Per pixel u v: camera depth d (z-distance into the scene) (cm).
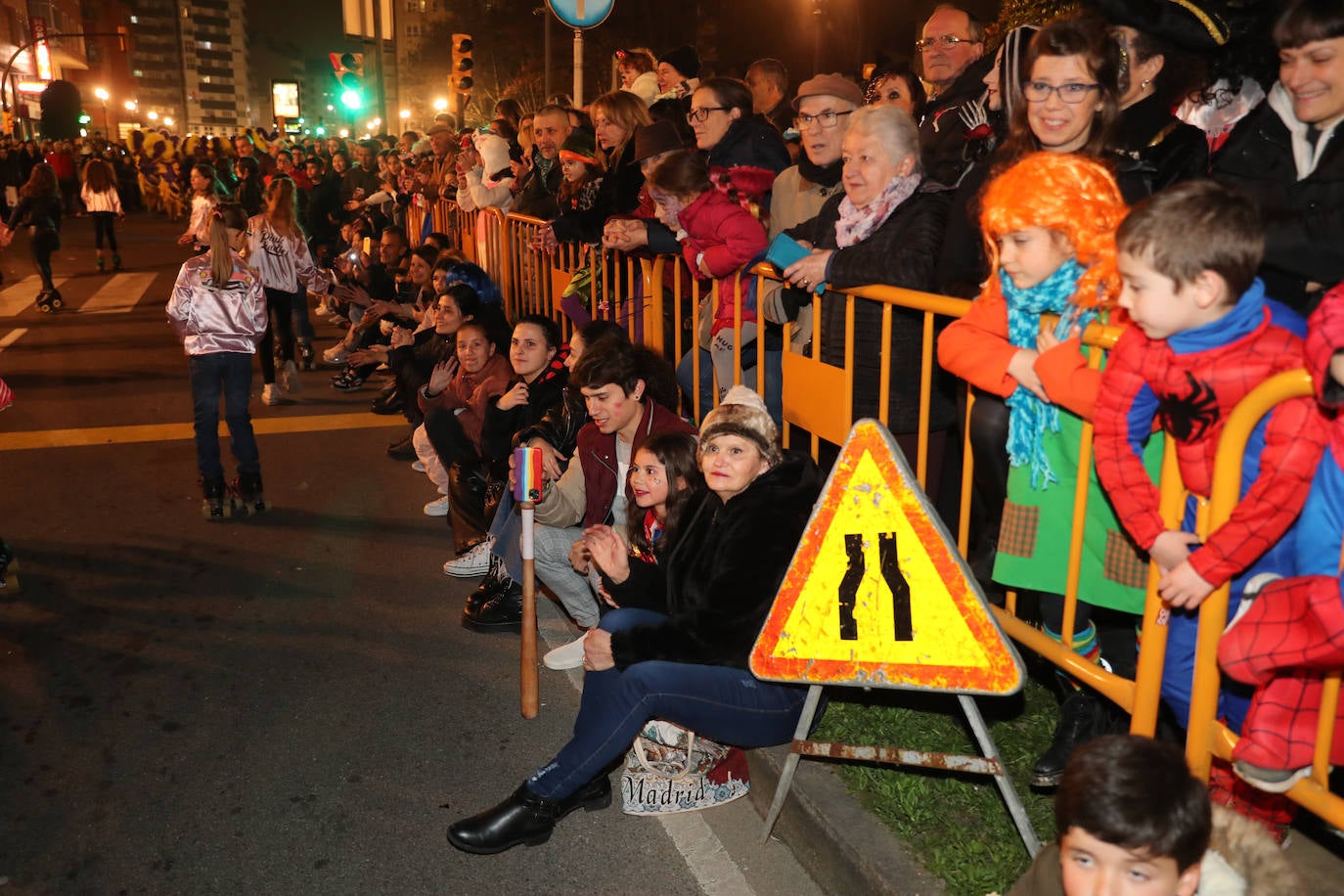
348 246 1328
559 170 750
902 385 339
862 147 331
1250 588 217
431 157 1254
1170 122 295
